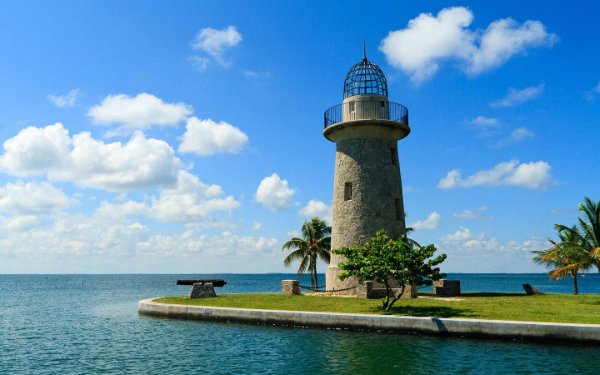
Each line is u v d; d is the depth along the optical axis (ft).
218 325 89.15
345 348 66.85
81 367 62.18
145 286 444.14
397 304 90.79
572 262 110.11
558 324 67.31
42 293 302.45
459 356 61.16
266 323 86.89
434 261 85.35
